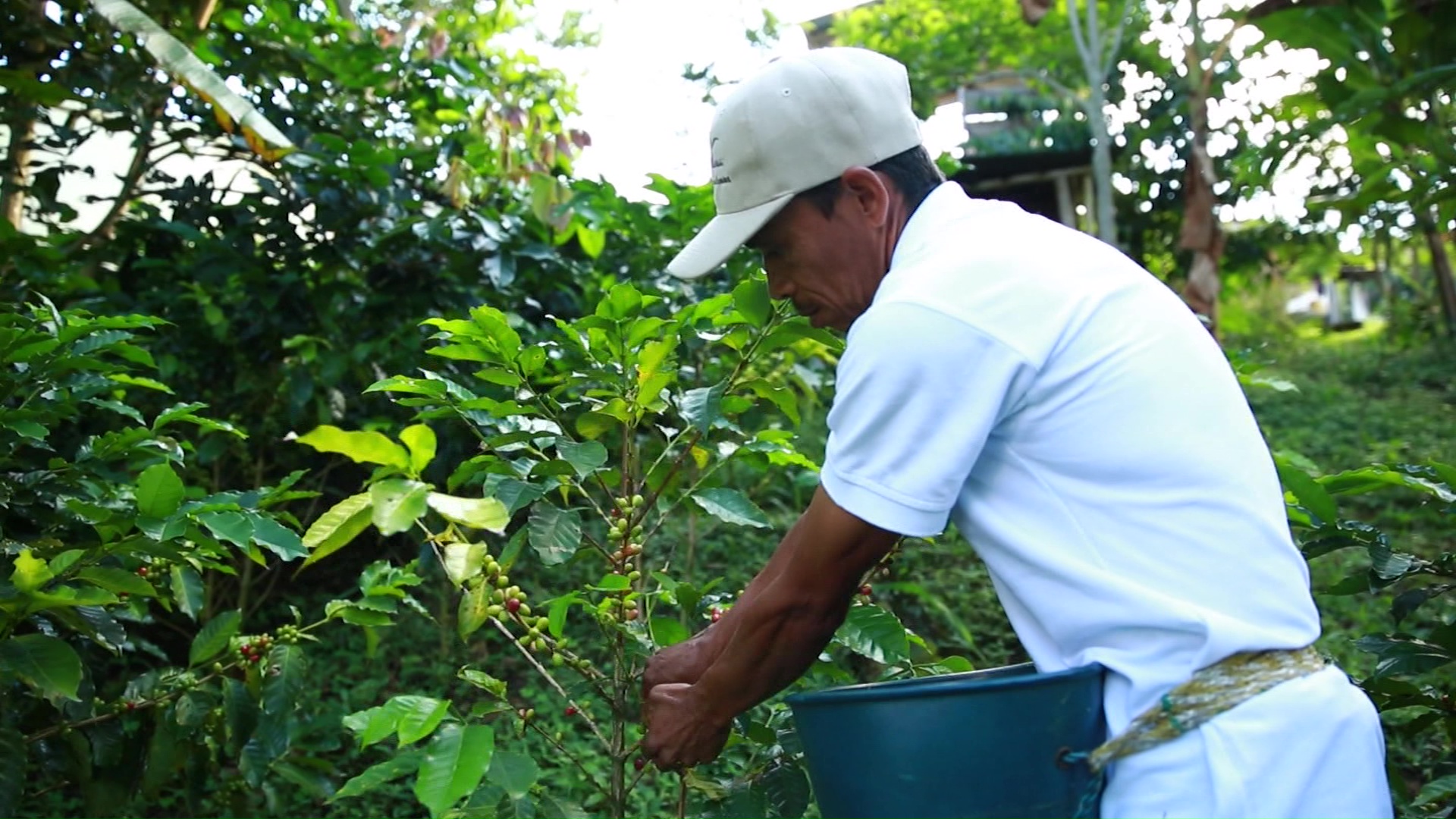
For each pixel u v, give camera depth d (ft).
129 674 14.64
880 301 4.97
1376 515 21.01
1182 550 4.73
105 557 7.58
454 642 15.44
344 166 14.49
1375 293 65.05
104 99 14.56
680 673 5.52
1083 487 4.82
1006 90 49.65
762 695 5.31
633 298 6.91
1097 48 35.88
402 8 19.29
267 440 15.75
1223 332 46.01
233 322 15.15
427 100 16.74
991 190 41.04
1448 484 7.56
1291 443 26.20
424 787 5.58
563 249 16.37
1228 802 4.50
